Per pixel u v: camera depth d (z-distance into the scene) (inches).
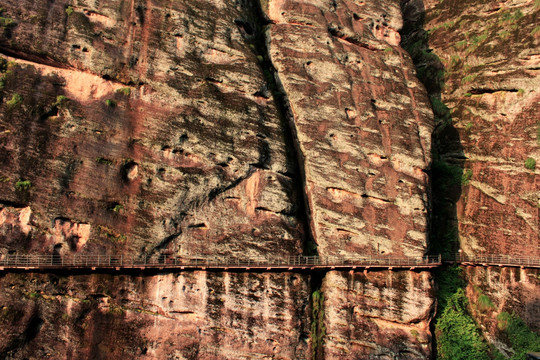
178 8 1217.4
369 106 1314.0
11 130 1020.5
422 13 1833.2
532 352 1186.6
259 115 1201.4
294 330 1099.9
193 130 1133.7
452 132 1540.4
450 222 1454.2
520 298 1258.6
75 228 1030.4
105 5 1163.3
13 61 1061.8
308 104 1273.4
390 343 1141.1
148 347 1025.5
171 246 1081.4
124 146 1088.2
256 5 1413.6
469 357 1204.5
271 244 1135.0
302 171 1253.7
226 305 1069.1
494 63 1521.9
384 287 1168.8
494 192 1402.6
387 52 1432.1
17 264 973.2
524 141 1389.0
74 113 1071.0
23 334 958.4
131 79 1128.2
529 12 1540.4
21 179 1006.4
